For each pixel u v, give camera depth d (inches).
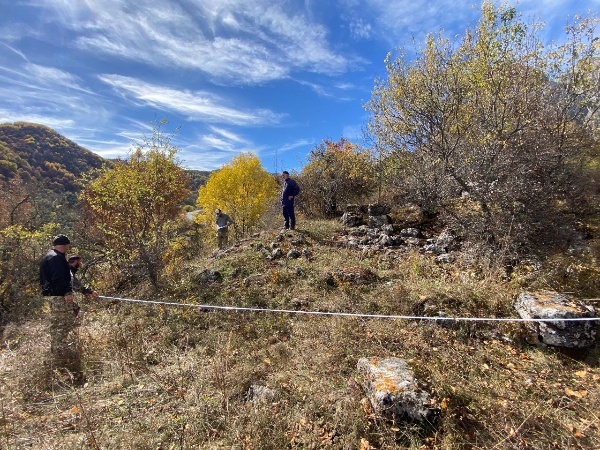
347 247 313.3
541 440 101.3
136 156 296.0
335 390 126.1
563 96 243.8
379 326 172.6
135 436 108.7
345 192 521.0
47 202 884.0
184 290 250.1
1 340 224.8
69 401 132.4
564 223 238.5
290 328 184.2
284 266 268.7
